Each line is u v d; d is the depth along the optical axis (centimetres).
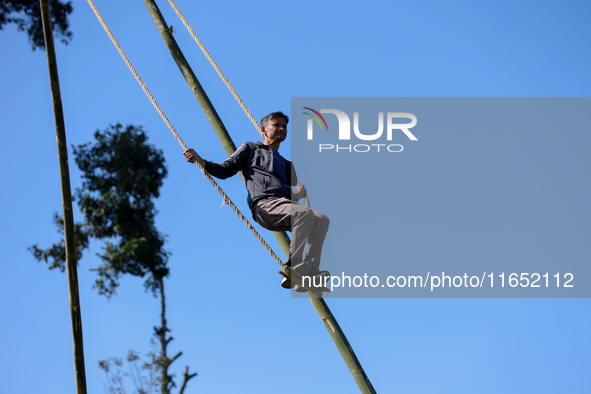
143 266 1608
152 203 1647
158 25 625
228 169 516
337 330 563
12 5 1339
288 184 538
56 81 572
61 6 1370
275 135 541
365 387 543
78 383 616
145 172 1636
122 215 1596
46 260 1600
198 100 605
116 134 1656
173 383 1538
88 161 1612
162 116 520
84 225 1616
